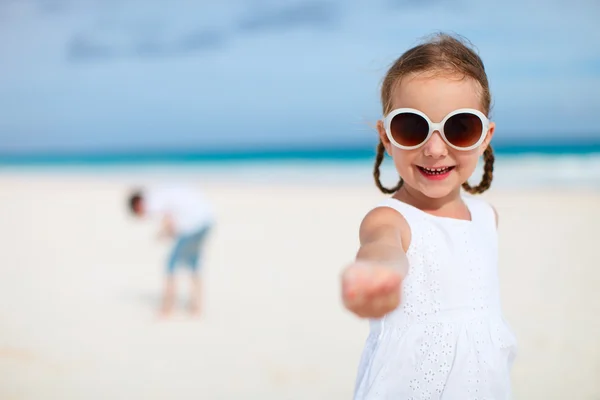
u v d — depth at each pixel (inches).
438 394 80.7
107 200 667.4
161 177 1095.6
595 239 384.5
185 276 339.0
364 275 50.3
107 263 374.9
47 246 426.9
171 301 266.4
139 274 346.6
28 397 179.6
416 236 83.0
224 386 187.8
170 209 266.7
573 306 259.4
